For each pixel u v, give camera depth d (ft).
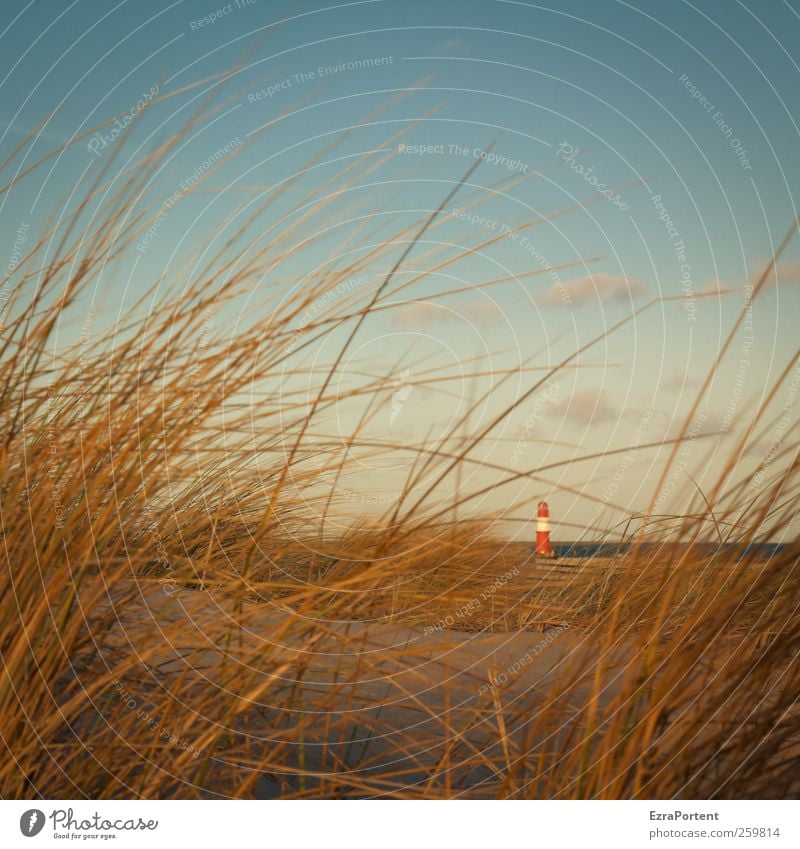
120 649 5.41
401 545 5.96
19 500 5.22
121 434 5.34
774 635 4.90
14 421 5.45
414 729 6.25
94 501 5.22
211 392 5.72
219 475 6.77
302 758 5.39
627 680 4.94
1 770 4.54
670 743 4.87
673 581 5.08
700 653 4.74
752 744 4.83
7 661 4.56
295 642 5.58
